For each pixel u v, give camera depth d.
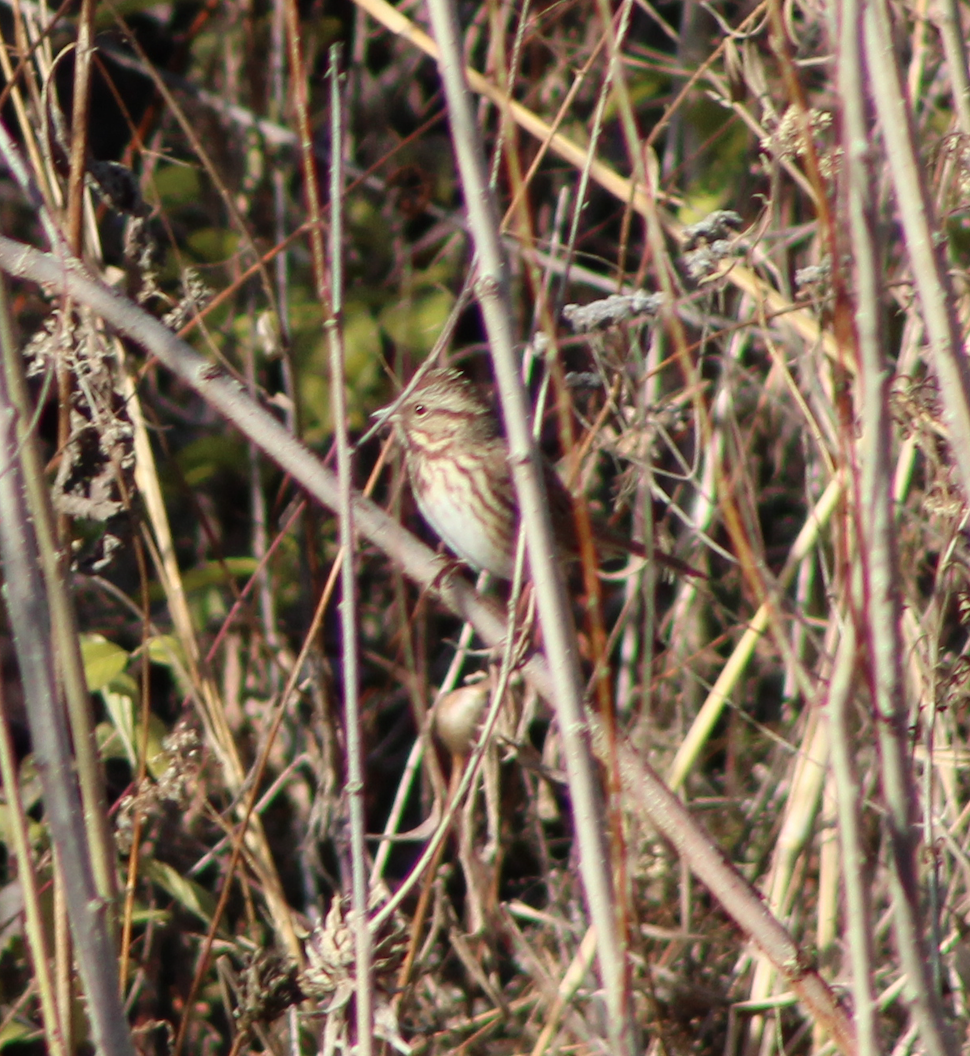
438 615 11.90
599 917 5.68
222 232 11.36
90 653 8.46
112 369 7.56
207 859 9.29
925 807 6.67
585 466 9.35
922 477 9.55
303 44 13.23
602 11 5.37
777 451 11.03
